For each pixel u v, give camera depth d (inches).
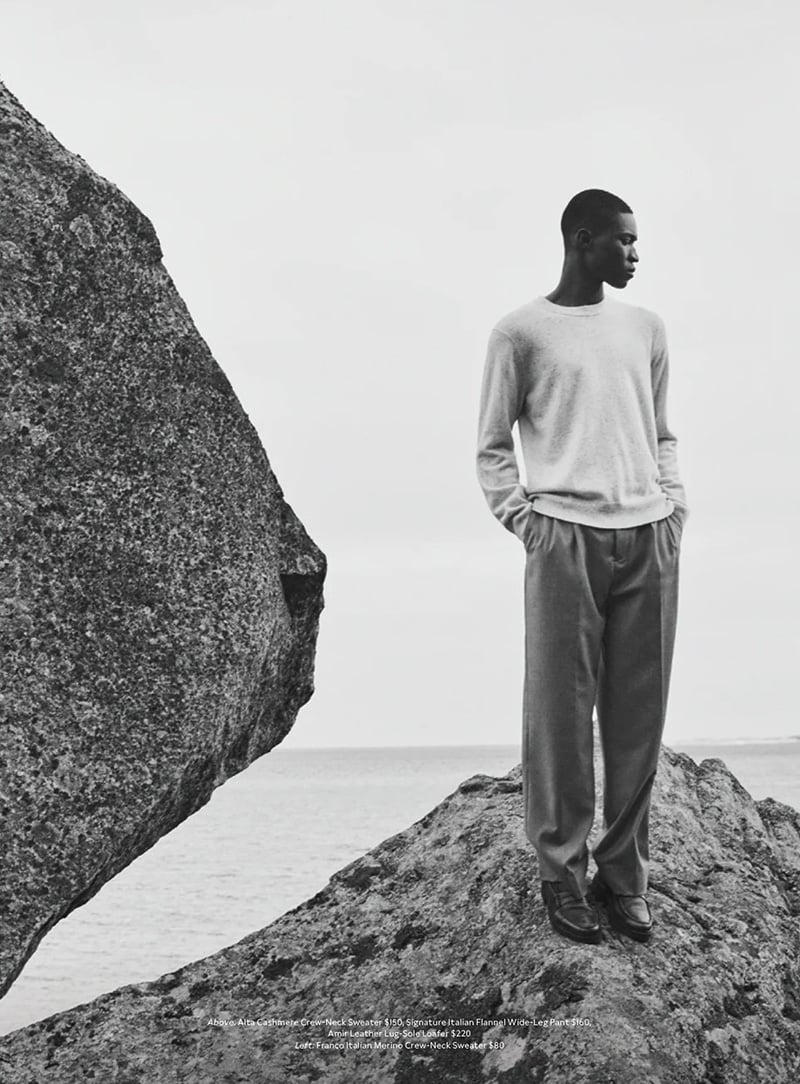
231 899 1320.1
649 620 152.2
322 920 180.4
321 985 168.2
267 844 2094.0
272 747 173.2
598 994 145.2
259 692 160.4
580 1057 138.7
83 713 143.9
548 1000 147.0
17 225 148.7
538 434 154.6
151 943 1022.4
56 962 925.2
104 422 149.3
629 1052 138.7
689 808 193.8
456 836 188.1
